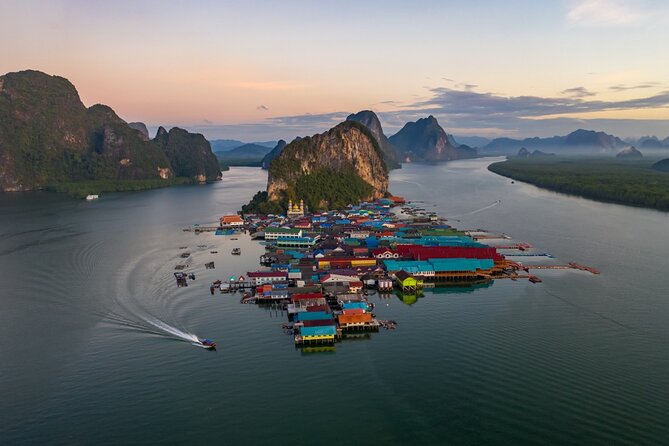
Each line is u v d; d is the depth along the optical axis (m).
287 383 87.75
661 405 78.06
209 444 71.25
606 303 125.44
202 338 106.69
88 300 130.00
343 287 136.00
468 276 152.00
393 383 87.06
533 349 98.88
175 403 81.56
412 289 141.00
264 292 130.62
